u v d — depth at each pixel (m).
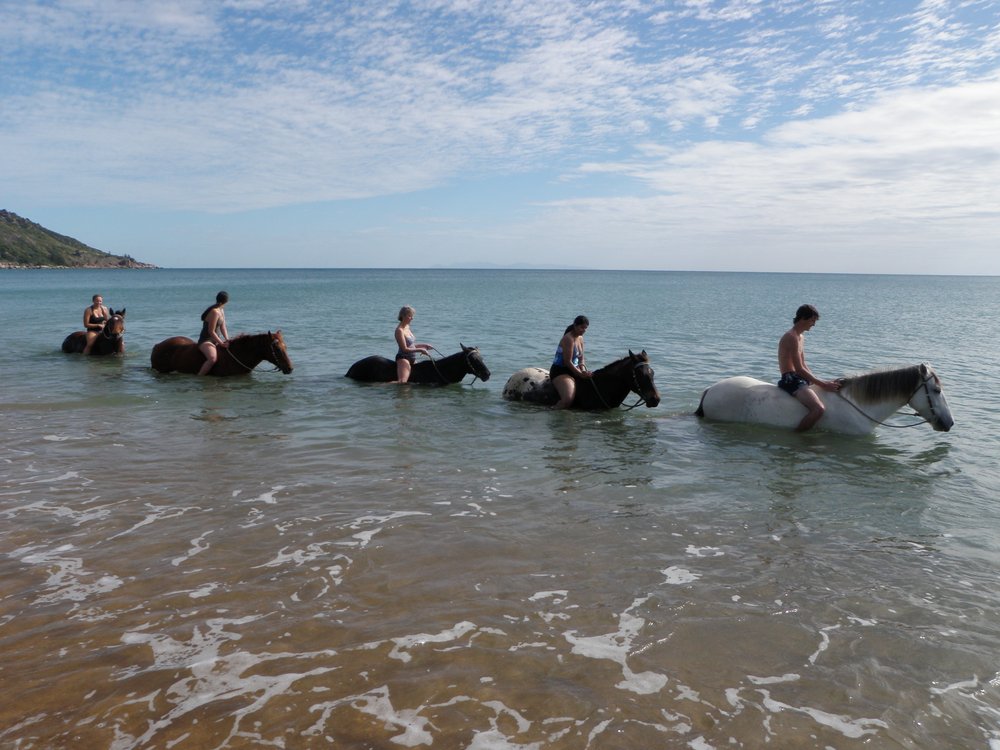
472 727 3.16
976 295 85.94
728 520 6.04
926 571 5.01
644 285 121.69
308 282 120.44
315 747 3.00
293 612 4.24
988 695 3.49
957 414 10.92
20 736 3.01
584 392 11.09
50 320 30.78
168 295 60.97
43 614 4.17
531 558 5.14
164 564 4.93
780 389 9.79
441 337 23.61
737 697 3.44
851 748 3.07
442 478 7.20
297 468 7.48
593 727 3.18
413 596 4.49
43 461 7.63
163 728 3.10
